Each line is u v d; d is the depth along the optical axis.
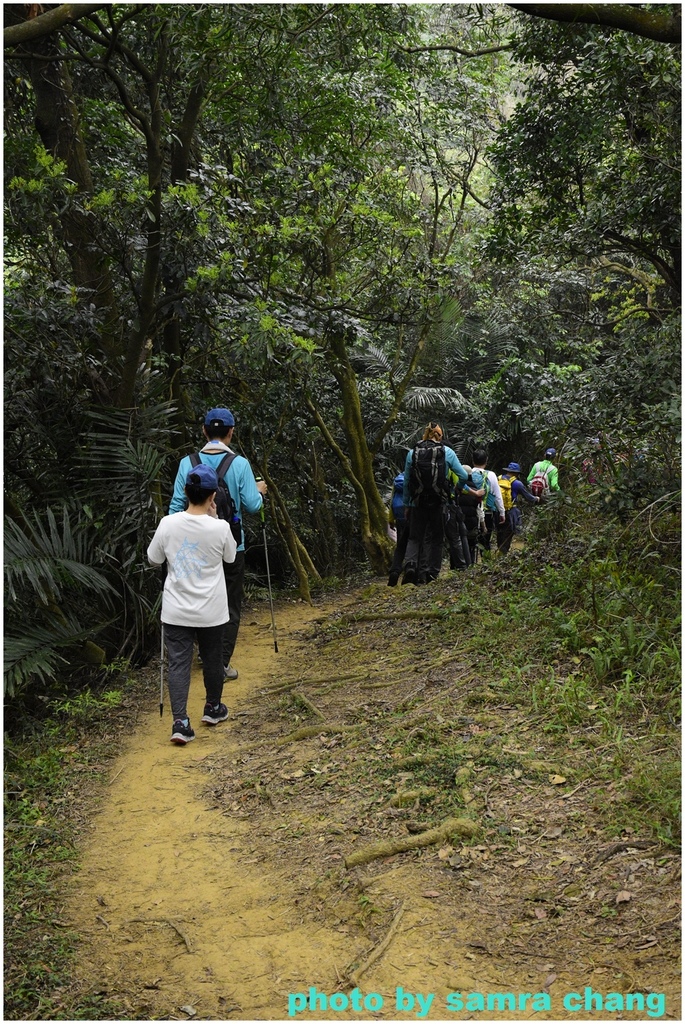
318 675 7.28
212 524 6.44
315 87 10.27
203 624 6.45
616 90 8.75
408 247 12.14
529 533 8.97
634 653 5.56
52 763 6.08
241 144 10.60
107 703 7.06
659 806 4.15
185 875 4.64
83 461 8.14
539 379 17.66
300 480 14.05
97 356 8.46
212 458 7.16
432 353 18.16
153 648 8.43
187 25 7.89
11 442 7.84
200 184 9.40
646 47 8.24
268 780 5.52
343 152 11.32
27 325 7.63
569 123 9.49
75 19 6.51
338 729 5.96
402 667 6.88
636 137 9.53
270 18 8.10
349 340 10.88
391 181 13.14
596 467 7.94
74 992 3.78
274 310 8.61
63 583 7.38
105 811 5.45
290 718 6.46
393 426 17.81
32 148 8.41
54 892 4.58
